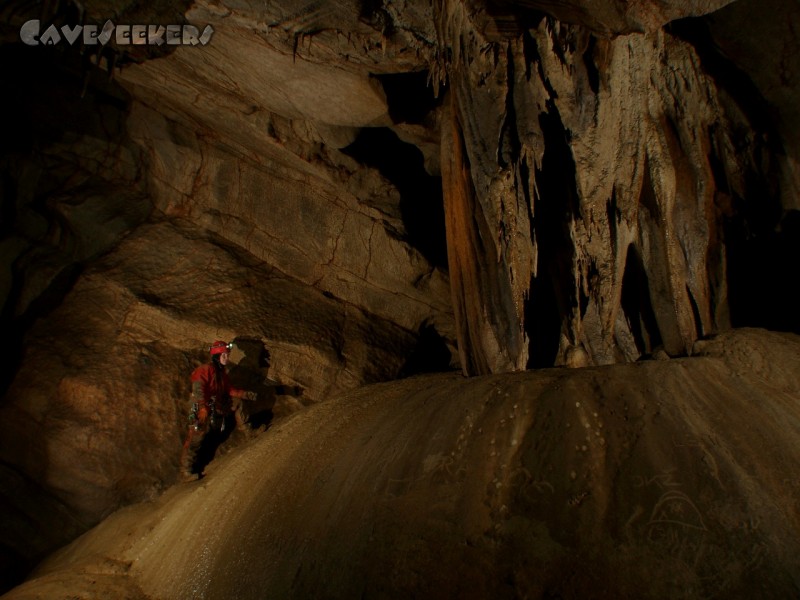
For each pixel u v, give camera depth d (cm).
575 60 376
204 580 308
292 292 616
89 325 555
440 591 219
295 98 527
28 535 479
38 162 625
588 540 214
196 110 602
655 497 220
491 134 450
